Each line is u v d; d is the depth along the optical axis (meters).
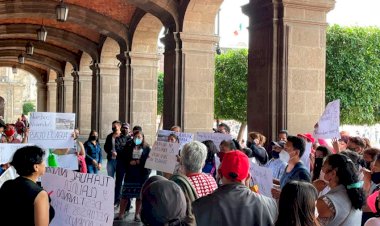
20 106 50.25
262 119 8.41
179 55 12.23
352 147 6.51
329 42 19.33
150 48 16.55
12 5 15.62
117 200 9.96
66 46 24.23
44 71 33.53
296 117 8.18
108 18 16.41
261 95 8.45
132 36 16.34
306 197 2.84
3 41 23.06
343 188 3.63
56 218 4.09
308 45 8.22
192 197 3.88
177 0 12.27
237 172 3.40
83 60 24.19
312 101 8.26
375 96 19.69
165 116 12.97
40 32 18.27
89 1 16.05
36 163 3.63
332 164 3.68
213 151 7.06
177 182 3.94
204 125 12.38
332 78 19.31
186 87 12.19
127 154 8.97
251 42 8.75
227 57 25.75
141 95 16.61
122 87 17.06
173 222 3.40
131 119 16.52
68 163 7.97
